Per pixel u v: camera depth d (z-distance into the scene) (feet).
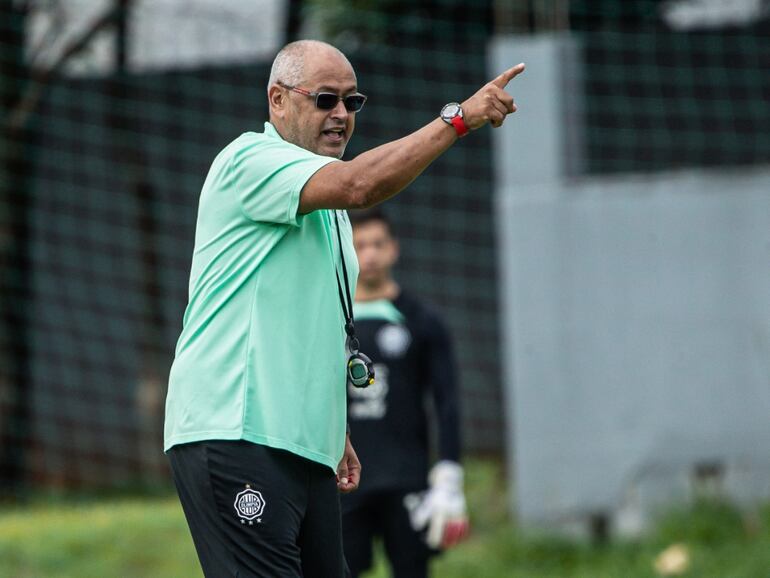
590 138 134.31
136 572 92.68
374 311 73.41
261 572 42.34
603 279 101.24
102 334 147.54
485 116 40.01
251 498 42.11
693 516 96.53
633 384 100.27
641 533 98.58
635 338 100.48
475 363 145.48
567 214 101.81
